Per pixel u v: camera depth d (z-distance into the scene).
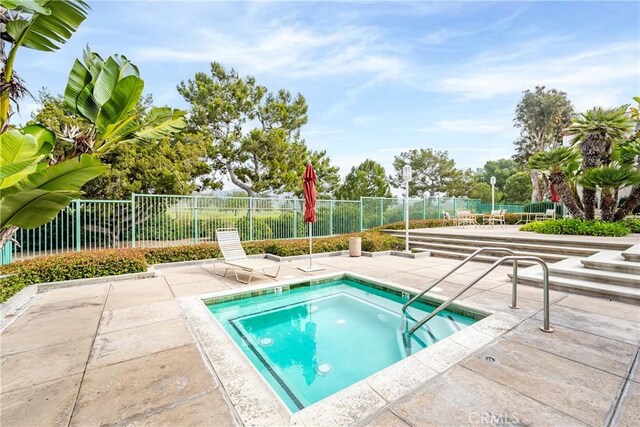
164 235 9.98
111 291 5.52
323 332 4.43
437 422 2.04
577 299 4.88
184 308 4.50
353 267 8.02
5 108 3.30
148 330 3.67
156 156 13.32
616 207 12.36
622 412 2.12
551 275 5.98
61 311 4.37
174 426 2.00
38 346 3.22
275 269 7.71
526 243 9.30
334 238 11.23
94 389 2.43
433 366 2.78
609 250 7.56
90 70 4.36
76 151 3.92
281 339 4.20
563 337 3.40
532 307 4.47
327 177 22.45
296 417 2.10
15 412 2.14
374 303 5.73
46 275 5.75
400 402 2.26
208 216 10.77
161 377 2.61
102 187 12.29
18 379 2.58
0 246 3.57
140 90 3.97
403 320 4.84
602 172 10.88
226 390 2.42
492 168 49.62
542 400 2.27
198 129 18.22
